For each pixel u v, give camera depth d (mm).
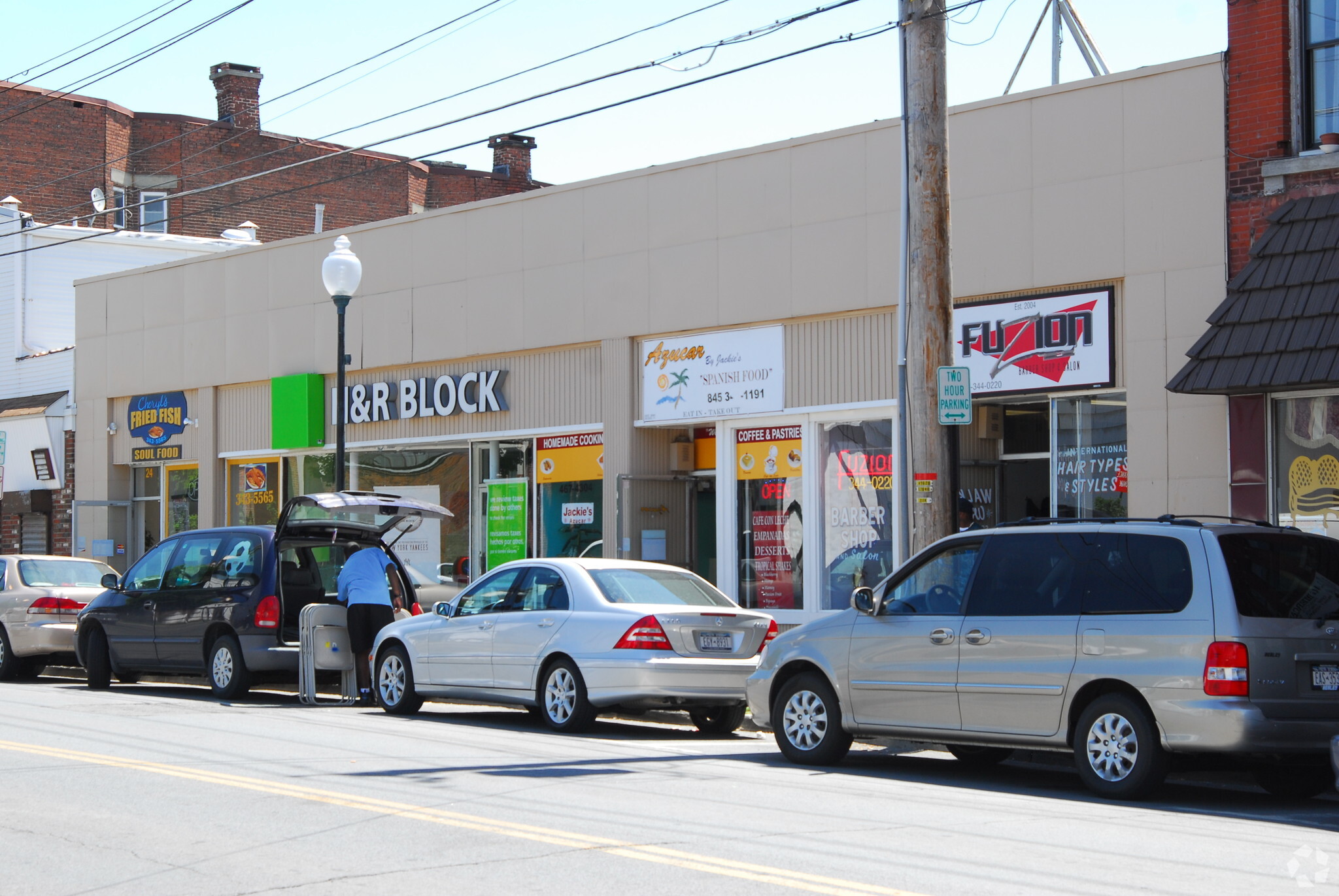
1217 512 14586
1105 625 9773
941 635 10625
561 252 20703
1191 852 7590
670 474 20172
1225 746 9133
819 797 9383
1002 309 16344
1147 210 15266
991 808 9133
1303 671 9406
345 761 10633
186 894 6422
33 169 37562
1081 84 15812
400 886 6555
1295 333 13195
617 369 19938
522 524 21281
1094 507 15727
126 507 27719
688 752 12023
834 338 17844
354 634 15656
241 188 39938
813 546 18000
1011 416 17391
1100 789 9695
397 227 22922
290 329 24422
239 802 8719
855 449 17703
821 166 17906
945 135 12984
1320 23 14367
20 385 30594
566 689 13156
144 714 13867
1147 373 15164
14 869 6953
